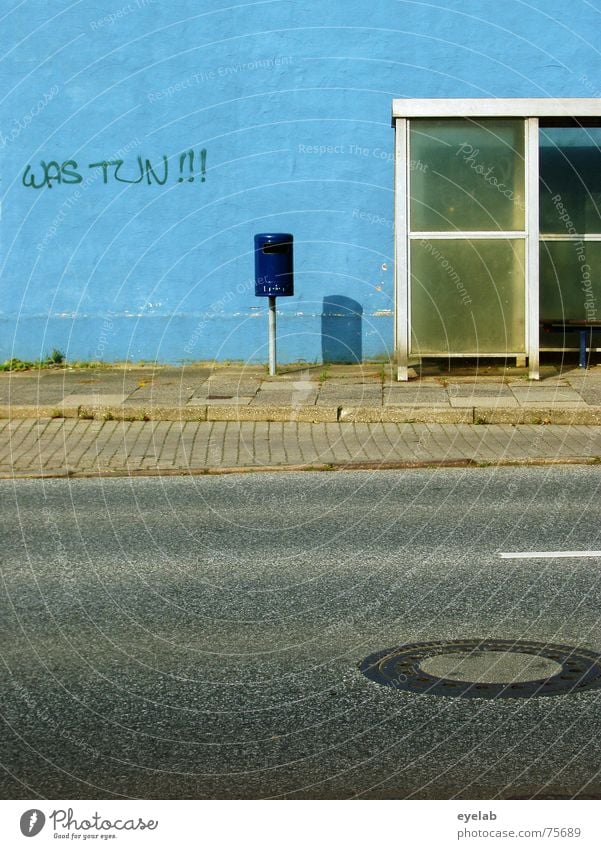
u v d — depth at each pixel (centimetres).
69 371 1587
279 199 1609
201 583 702
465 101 1423
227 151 1603
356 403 1287
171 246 1616
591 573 709
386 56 1581
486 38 1576
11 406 1298
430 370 1531
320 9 1577
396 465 1063
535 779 450
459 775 454
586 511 875
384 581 701
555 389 1370
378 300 1616
